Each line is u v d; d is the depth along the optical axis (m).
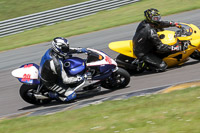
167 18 40.44
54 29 44.78
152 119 12.23
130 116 13.02
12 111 18.16
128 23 41.28
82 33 40.03
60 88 17.56
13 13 54.69
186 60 20.97
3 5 57.34
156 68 20.45
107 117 13.33
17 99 20.28
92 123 12.97
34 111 17.19
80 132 12.11
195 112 12.16
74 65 17.39
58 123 13.75
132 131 11.30
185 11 43.28
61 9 48.91
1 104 19.78
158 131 10.95
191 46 20.34
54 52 16.98
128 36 34.09
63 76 16.94
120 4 54.03
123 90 18.41
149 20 20.33
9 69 28.72
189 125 11.03
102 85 18.81
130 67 21.17
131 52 20.94
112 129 11.87
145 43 20.36
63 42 16.59
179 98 14.29
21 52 35.00
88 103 16.70
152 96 15.45
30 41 39.94
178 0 51.31
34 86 18.23
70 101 17.83
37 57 31.62
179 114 12.25
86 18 49.31
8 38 44.34
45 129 13.14
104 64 17.55
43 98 18.11
